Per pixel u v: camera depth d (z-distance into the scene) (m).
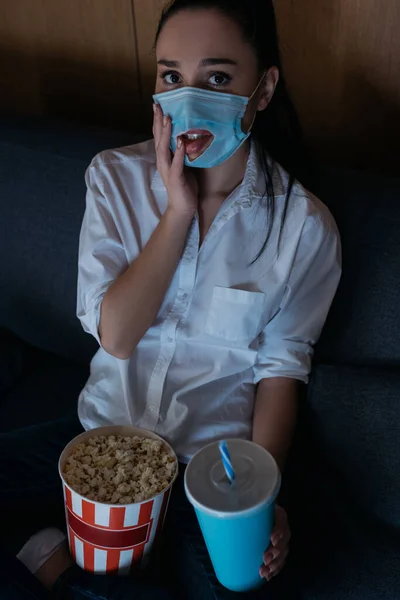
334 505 1.19
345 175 1.33
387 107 1.46
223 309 1.22
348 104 1.49
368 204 1.28
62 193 1.47
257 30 1.12
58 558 1.16
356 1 1.38
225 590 1.06
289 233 1.21
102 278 1.20
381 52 1.41
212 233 1.20
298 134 1.31
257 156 1.25
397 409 1.18
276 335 1.26
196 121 1.10
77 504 1.02
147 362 1.26
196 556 1.13
